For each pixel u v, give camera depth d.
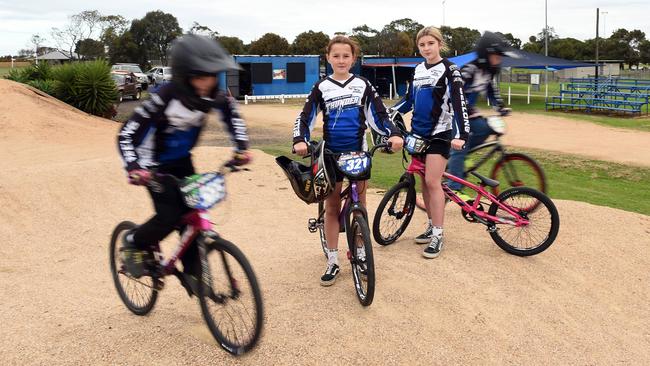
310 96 4.20
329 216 4.41
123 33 72.31
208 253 3.37
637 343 3.77
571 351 3.63
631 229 5.88
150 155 3.28
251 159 3.41
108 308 4.24
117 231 4.09
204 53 3.04
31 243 5.85
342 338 3.66
